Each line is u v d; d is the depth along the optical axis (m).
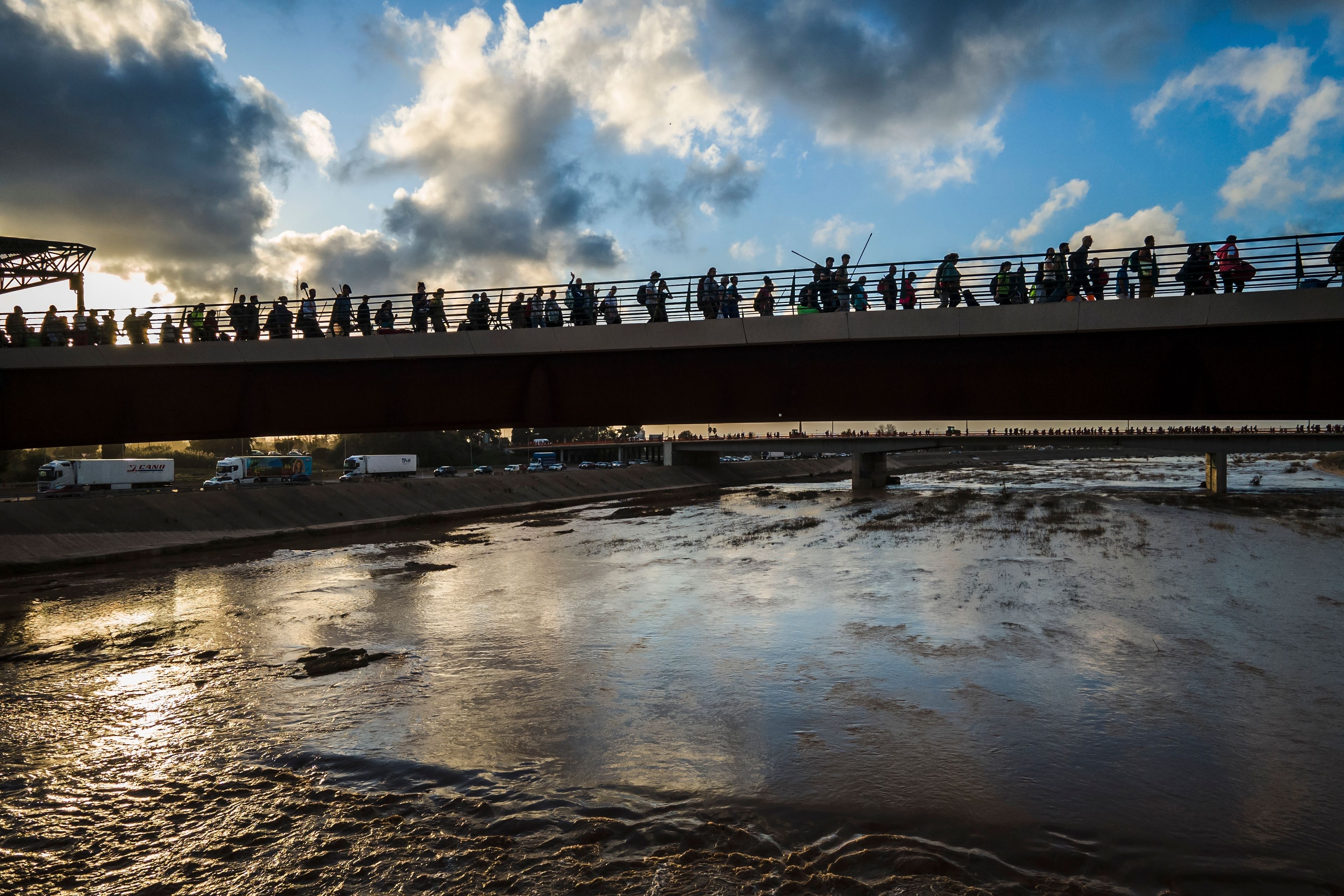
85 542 49.12
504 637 26.53
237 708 19.16
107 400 25.84
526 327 24.52
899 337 22.17
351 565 46.44
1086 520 60.44
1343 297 18.78
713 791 13.87
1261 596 30.03
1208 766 14.60
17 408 25.86
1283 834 12.02
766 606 30.39
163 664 23.66
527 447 185.50
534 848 11.84
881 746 15.85
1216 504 73.62
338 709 18.94
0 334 26.33
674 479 125.44
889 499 89.81
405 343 24.75
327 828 12.61
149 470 75.12
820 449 112.94
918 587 33.31
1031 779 14.12
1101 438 99.25
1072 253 21.27
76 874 11.35
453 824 12.70
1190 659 21.58
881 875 10.98
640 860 11.43
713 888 10.65
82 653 25.33
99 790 14.29
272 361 25.20
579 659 23.34
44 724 18.12
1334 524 55.22
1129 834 12.09
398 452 150.12
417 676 21.97
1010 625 25.89
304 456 90.69
